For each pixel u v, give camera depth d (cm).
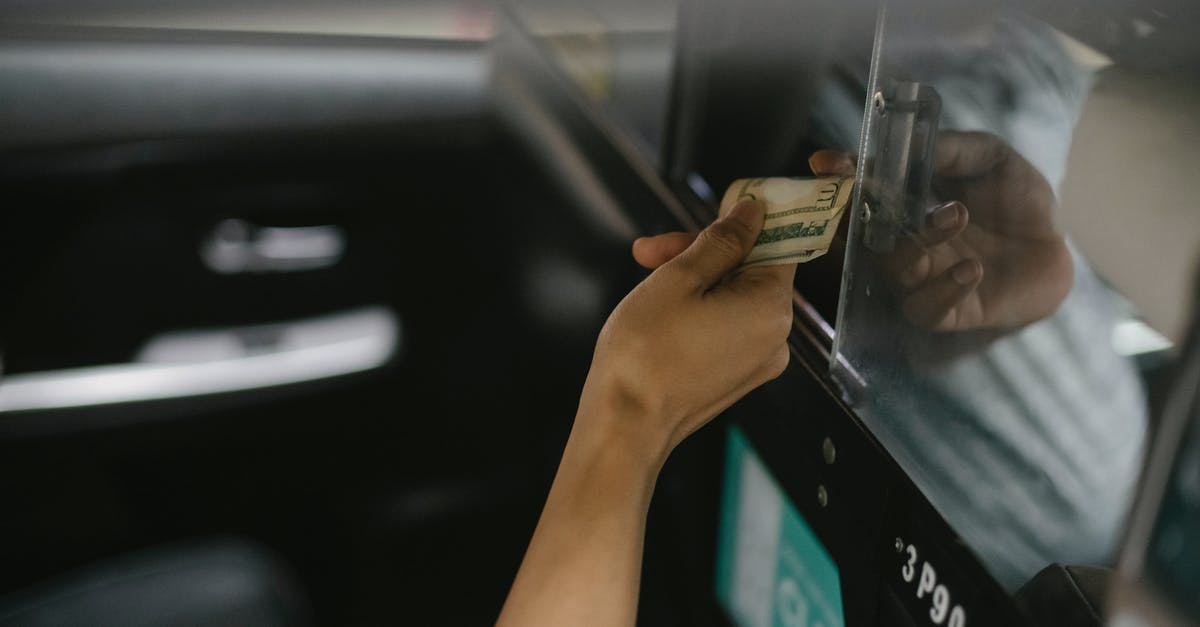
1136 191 70
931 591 81
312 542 187
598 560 66
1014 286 78
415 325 186
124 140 172
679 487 142
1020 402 78
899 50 76
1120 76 71
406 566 184
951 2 74
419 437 187
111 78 174
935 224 79
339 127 182
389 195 186
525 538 188
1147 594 60
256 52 177
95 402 178
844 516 95
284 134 175
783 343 79
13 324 174
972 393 80
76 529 180
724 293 75
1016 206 77
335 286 189
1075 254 75
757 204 78
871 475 88
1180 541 58
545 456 189
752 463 118
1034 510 77
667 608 155
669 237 89
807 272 106
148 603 117
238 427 183
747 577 128
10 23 169
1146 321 71
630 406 72
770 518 116
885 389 86
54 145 171
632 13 154
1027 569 75
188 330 184
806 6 110
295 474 187
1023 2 73
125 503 183
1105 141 72
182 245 181
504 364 188
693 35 128
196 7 180
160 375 181
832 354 94
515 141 176
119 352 179
